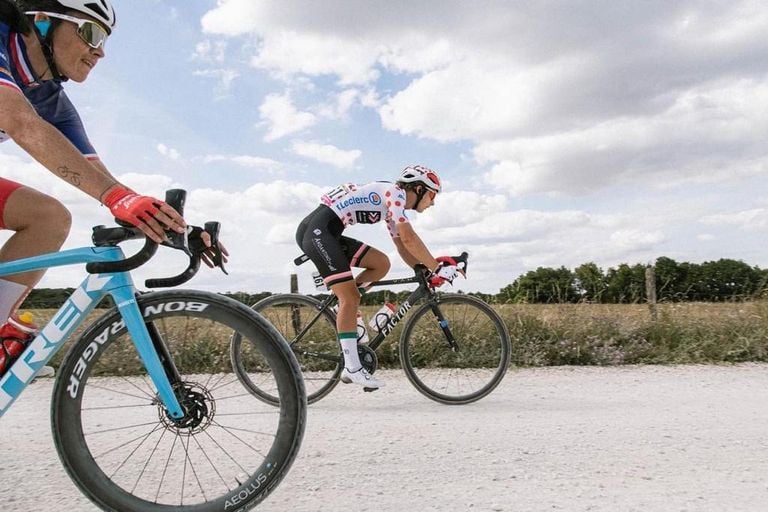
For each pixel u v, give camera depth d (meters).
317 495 2.15
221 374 4.51
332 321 4.10
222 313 1.70
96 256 1.66
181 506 1.73
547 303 6.55
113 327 1.73
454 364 4.90
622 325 5.97
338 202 3.90
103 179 1.54
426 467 2.47
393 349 5.13
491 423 3.23
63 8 1.74
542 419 3.31
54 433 1.69
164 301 1.72
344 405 3.82
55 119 2.12
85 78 1.92
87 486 1.71
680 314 6.31
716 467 2.44
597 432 3.00
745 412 3.43
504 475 2.36
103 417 3.26
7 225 1.79
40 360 1.69
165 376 1.72
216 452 2.66
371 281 4.12
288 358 1.70
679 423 3.17
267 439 2.85
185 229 1.57
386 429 3.11
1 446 2.78
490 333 4.67
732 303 6.70
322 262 3.76
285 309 4.14
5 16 1.65
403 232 3.82
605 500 2.07
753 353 5.52
